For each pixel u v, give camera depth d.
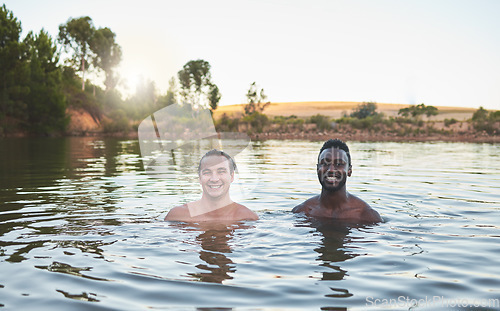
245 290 2.38
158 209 4.81
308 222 4.19
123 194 5.96
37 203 5.25
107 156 15.23
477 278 2.60
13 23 39.78
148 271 2.70
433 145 26.28
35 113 41.06
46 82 43.31
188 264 2.84
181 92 67.69
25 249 3.20
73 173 9.09
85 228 3.87
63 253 3.09
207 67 66.62
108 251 3.14
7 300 2.25
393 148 22.08
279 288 2.42
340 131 49.78
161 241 3.41
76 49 76.00
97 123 59.03
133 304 2.19
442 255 3.10
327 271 2.72
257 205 5.20
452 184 7.34
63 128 43.50
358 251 3.19
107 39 77.38
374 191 6.46
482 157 15.02
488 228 4.01
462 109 113.19
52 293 2.34
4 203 5.26
